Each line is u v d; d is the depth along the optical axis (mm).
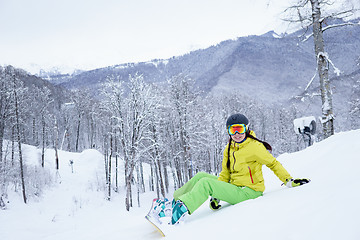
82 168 32062
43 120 35125
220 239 1418
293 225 1219
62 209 20938
